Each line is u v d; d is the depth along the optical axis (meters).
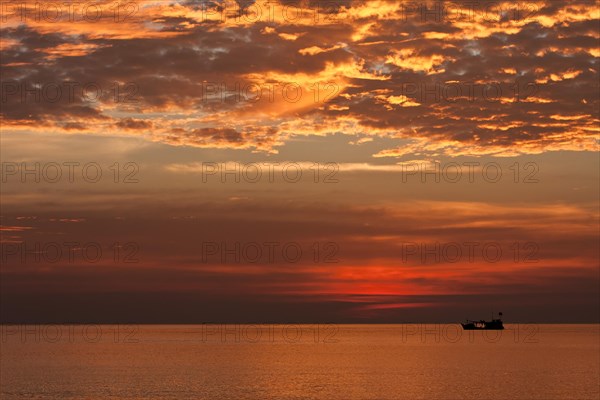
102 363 157.50
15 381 116.44
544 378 120.62
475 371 135.50
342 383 113.94
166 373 131.75
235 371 136.62
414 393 101.44
